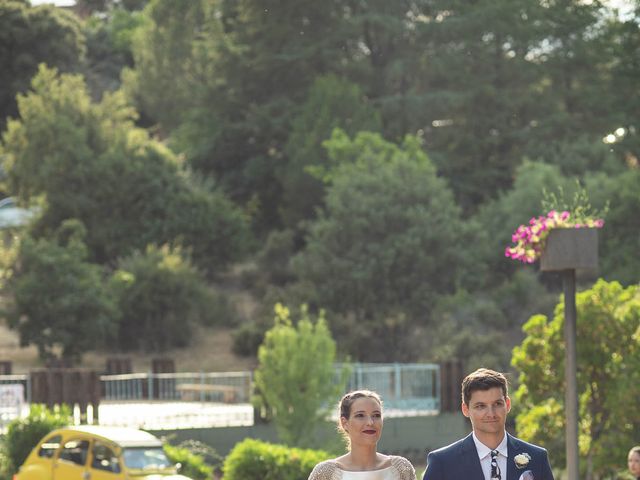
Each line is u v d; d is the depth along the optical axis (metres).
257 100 96.25
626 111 88.50
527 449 7.42
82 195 77.38
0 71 104.88
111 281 69.12
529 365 25.42
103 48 128.38
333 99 87.25
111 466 24.33
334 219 72.00
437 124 94.69
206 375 44.97
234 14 97.88
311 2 92.62
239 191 93.38
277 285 80.56
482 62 90.69
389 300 69.44
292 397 35.34
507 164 90.38
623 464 24.66
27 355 68.06
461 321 67.31
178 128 103.00
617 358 24.86
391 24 90.94
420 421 42.59
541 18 89.44
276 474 27.95
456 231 72.19
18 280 66.00
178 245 78.88
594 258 18.55
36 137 78.25
